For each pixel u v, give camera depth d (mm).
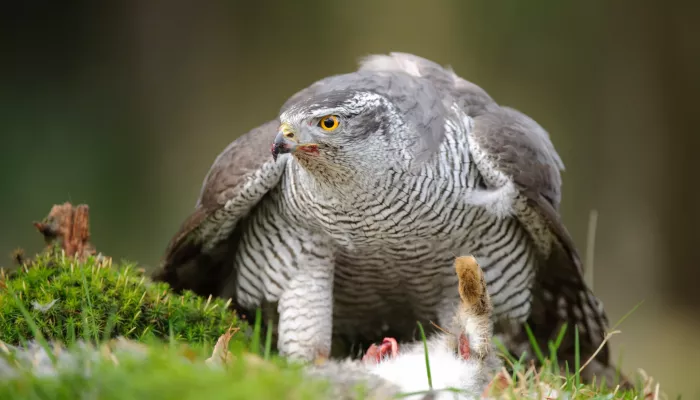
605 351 10398
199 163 23828
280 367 6457
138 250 22781
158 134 24266
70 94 24297
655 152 21812
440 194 8930
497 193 9117
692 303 21266
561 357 10812
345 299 10648
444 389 6609
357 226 9141
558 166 10461
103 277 8508
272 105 23719
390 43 22625
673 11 21453
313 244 9609
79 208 9586
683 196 21688
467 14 22141
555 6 21844
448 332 8453
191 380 5172
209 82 24156
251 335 9305
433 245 9422
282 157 9344
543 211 9328
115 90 24406
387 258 9703
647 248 21625
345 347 11562
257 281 10031
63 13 24391
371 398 6047
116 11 24609
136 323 8320
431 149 8859
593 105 21969
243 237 10141
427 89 9375
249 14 23875
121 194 23688
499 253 9664
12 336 7688
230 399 4984
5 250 21750
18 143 23562
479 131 9273
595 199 21844
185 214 23375
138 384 5078
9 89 23938
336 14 23266
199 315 8844
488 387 6973
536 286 10539
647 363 19953
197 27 24219
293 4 23578
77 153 23766
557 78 22016
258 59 23922
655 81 21766
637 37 21734
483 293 7914
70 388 5234
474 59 22172
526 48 22047
